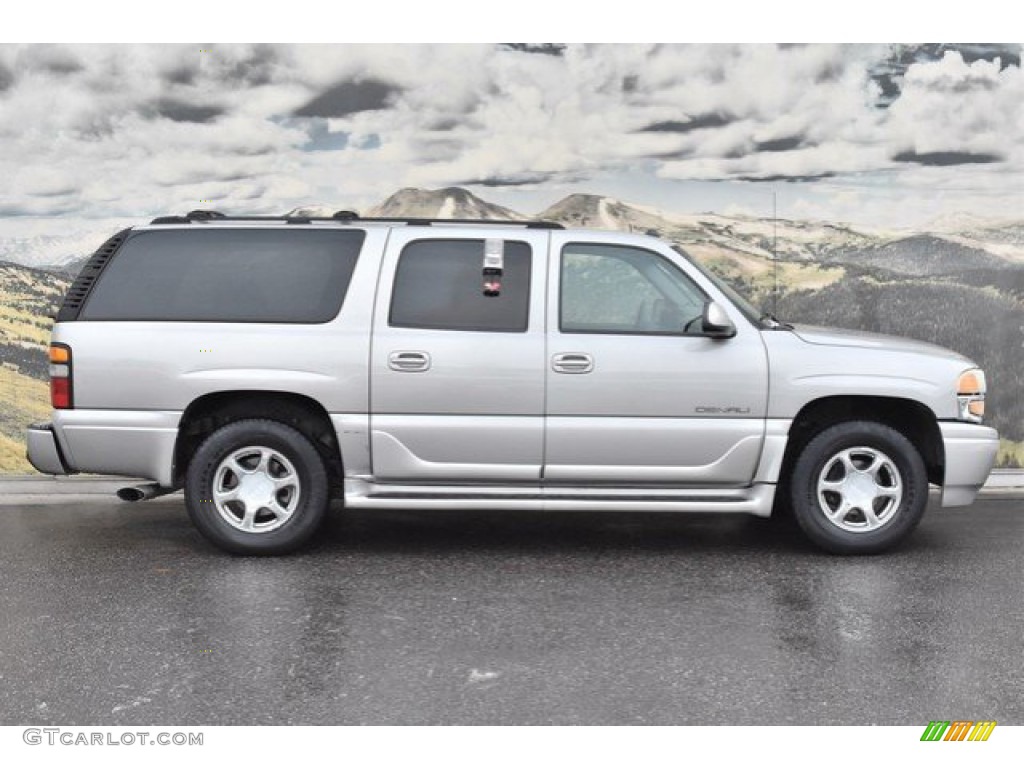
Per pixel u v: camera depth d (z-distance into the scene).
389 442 6.29
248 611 5.44
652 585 5.92
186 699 4.36
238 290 6.36
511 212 9.49
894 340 6.66
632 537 7.05
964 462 6.38
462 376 6.25
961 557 6.50
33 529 7.23
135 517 7.61
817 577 6.07
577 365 6.25
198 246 6.43
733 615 5.39
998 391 9.41
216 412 6.44
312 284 6.36
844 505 6.47
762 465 6.34
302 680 4.55
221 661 4.76
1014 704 4.34
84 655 4.83
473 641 5.02
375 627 5.20
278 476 6.53
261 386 6.23
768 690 4.46
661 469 6.33
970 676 4.61
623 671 4.65
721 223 9.52
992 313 9.42
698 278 6.39
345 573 6.13
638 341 6.29
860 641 5.02
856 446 6.41
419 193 9.45
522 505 6.32
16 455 9.00
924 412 6.44
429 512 7.77
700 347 6.29
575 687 4.48
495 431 6.27
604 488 6.40
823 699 4.37
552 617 5.36
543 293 6.32
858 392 6.30
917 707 4.30
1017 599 5.66
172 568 6.23
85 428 6.28
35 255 9.12
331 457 6.59
